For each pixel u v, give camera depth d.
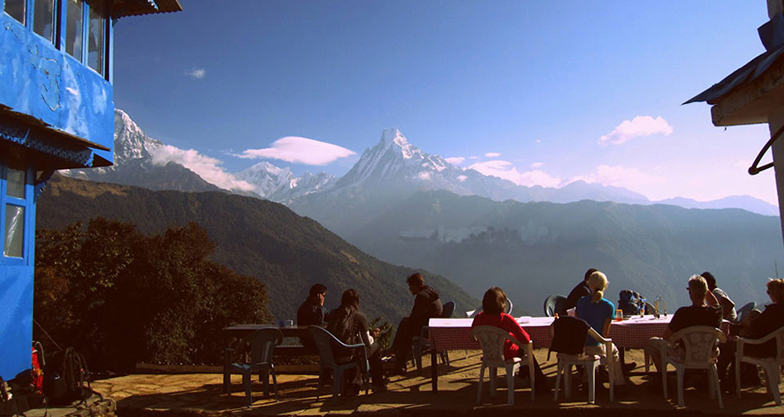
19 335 6.05
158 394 7.07
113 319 26.42
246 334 7.14
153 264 27.53
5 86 5.53
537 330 6.62
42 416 5.26
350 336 6.54
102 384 7.80
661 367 6.08
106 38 7.70
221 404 6.44
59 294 20.27
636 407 5.46
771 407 5.39
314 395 6.85
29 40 5.93
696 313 5.59
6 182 5.98
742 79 5.77
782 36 6.07
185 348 30.36
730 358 6.21
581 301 6.31
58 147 6.43
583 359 5.83
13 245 6.09
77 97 6.83
